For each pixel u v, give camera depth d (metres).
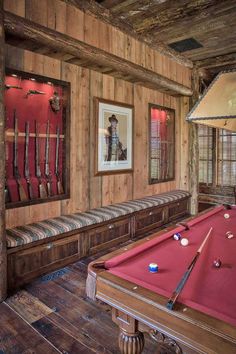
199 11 3.43
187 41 4.39
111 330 2.05
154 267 1.45
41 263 2.86
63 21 3.03
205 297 1.20
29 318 2.19
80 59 3.32
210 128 6.55
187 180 5.66
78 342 1.92
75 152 3.64
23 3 2.67
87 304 2.39
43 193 3.30
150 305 1.14
